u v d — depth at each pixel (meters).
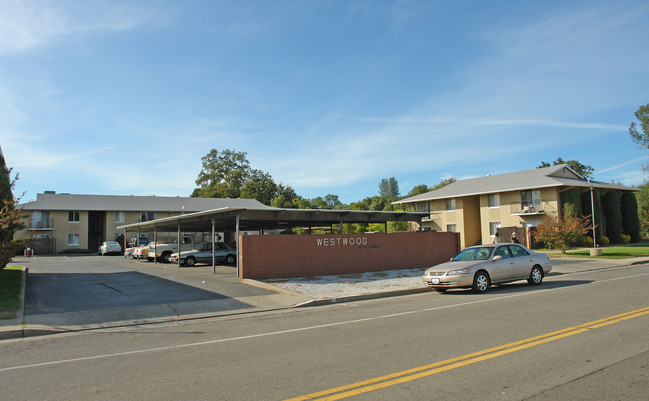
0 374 5.95
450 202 46.91
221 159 80.19
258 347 7.13
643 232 48.03
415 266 21.52
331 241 19.02
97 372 5.95
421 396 4.62
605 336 6.94
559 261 24.00
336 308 11.31
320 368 5.76
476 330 7.71
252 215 18.86
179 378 5.53
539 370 5.37
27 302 12.34
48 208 48.88
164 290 14.55
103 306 11.69
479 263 13.20
